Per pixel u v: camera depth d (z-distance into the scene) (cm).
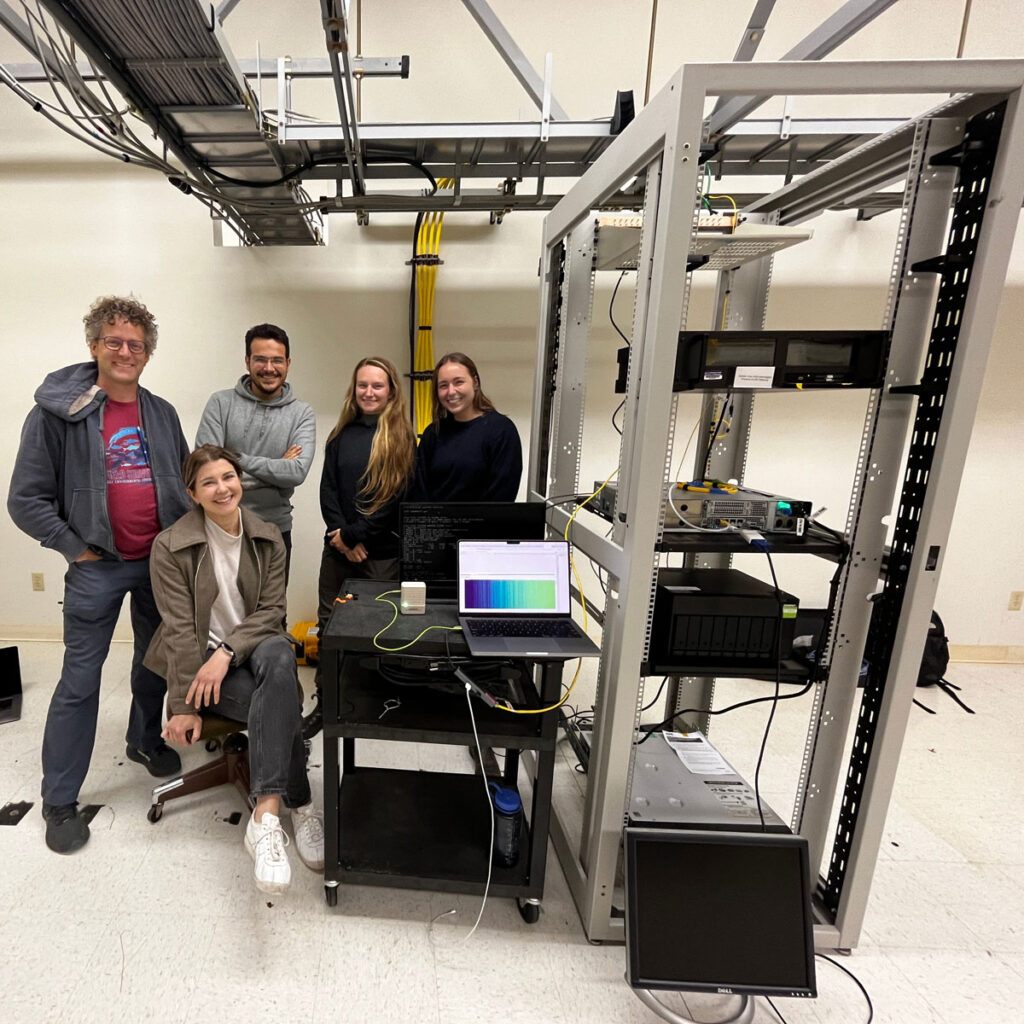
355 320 254
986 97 95
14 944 120
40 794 165
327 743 123
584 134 184
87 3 123
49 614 277
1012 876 153
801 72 92
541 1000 115
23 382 255
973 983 122
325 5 130
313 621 277
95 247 244
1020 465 273
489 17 177
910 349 110
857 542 117
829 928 127
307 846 144
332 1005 111
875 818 120
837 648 121
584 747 189
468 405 194
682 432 271
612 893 133
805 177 138
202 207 242
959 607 290
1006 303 258
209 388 257
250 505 201
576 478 165
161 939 122
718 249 141
